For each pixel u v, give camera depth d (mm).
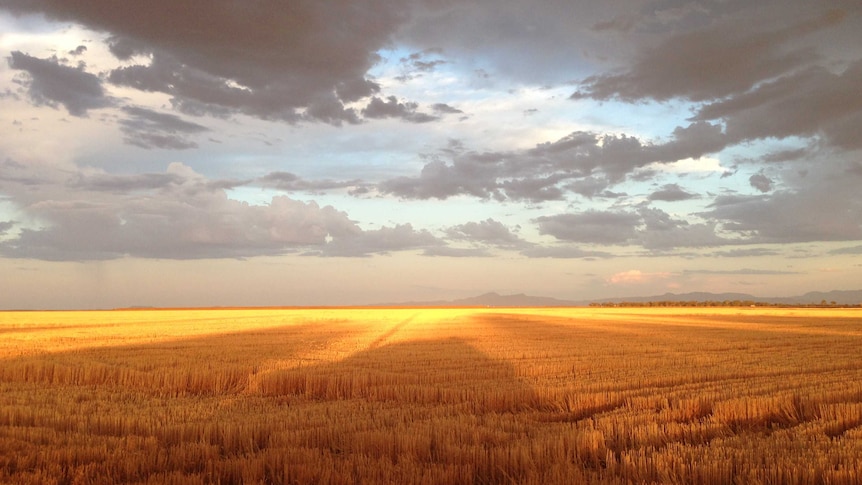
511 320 62188
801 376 15289
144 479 6434
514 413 11008
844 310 107750
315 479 6324
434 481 6227
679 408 9930
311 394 13336
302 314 91375
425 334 35250
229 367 16328
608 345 26297
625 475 6496
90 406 10789
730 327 44781
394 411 10297
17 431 8203
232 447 7949
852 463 6477
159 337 30953
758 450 7203
